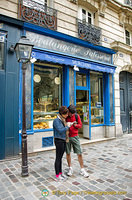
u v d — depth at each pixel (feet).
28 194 9.00
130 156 16.58
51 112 19.85
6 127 15.05
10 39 15.72
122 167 13.47
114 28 28.09
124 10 29.01
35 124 18.13
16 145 15.49
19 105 16.06
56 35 18.80
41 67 19.21
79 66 20.54
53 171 12.34
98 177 11.43
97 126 24.34
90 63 22.07
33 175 11.56
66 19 21.03
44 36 18.11
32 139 16.51
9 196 8.79
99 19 25.68
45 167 13.16
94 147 20.48
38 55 16.87
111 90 25.89
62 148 10.89
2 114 14.92
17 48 11.29
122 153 17.69
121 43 27.32
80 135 25.32
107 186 10.09
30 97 16.79
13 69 15.79
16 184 10.14
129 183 10.55
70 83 20.56
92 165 13.88
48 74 19.84
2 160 14.51
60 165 11.10
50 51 17.72
